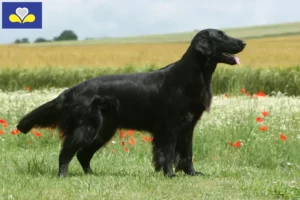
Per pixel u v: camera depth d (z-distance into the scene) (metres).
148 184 8.96
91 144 10.37
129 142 12.83
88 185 8.77
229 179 9.79
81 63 43.22
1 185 8.81
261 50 53.19
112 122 10.00
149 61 45.34
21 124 10.15
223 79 28.34
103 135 10.18
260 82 28.45
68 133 9.91
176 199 8.02
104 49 57.34
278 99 19.62
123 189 8.58
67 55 50.00
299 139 13.11
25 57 48.19
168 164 9.82
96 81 9.90
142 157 12.68
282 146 12.70
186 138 10.00
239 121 14.27
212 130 13.84
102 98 9.77
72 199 7.90
